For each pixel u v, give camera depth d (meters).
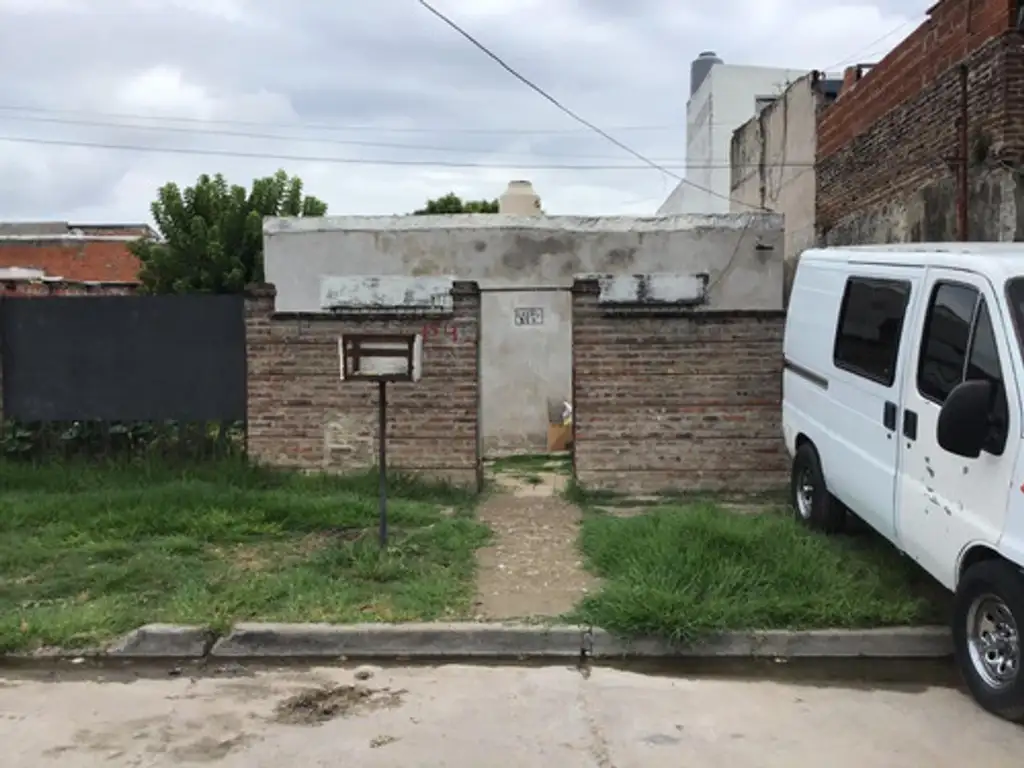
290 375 9.91
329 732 4.74
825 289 7.61
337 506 8.50
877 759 4.46
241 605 6.30
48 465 9.84
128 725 4.84
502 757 4.46
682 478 9.82
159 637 5.89
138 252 26.30
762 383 9.74
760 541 6.99
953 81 9.95
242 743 4.62
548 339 14.49
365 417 9.88
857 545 7.29
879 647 5.87
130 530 7.89
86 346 10.02
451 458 9.90
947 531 5.26
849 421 6.83
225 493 8.70
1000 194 8.96
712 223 13.77
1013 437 4.66
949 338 5.47
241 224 25.25
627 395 9.82
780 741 4.65
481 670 5.66
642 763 4.40
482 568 7.23
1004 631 4.92
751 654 5.87
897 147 11.55
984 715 4.97
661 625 5.85
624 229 13.95
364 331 9.82
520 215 14.31
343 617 6.12
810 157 15.81
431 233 14.04
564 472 11.55
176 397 10.02
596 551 7.38
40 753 4.50
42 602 6.48
